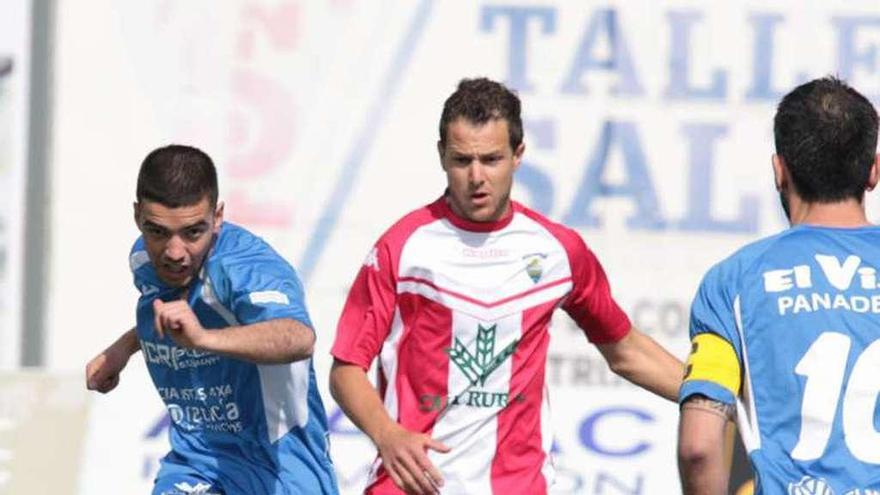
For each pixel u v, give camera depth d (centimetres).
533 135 3209
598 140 3216
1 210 3166
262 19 3191
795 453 1530
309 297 3188
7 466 3089
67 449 3119
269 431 2027
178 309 1755
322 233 3197
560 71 3212
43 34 3173
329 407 3139
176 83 3183
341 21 3200
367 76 3206
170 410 2061
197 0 3184
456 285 2156
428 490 1986
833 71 3241
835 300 1557
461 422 2162
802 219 1614
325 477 2080
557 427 3150
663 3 3225
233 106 3186
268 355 1827
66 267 3178
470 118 2114
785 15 3241
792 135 1600
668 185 3225
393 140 3216
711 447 1549
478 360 2159
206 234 1916
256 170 3189
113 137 3184
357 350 2133
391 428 2012
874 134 1599
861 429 1525
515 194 3200
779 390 1545
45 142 3172
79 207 3180
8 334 3159
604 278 2238
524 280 2175
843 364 1538
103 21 3181
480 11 3212
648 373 2269
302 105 3197
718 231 3234
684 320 3222
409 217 2189
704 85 3234
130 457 3131
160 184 1880
